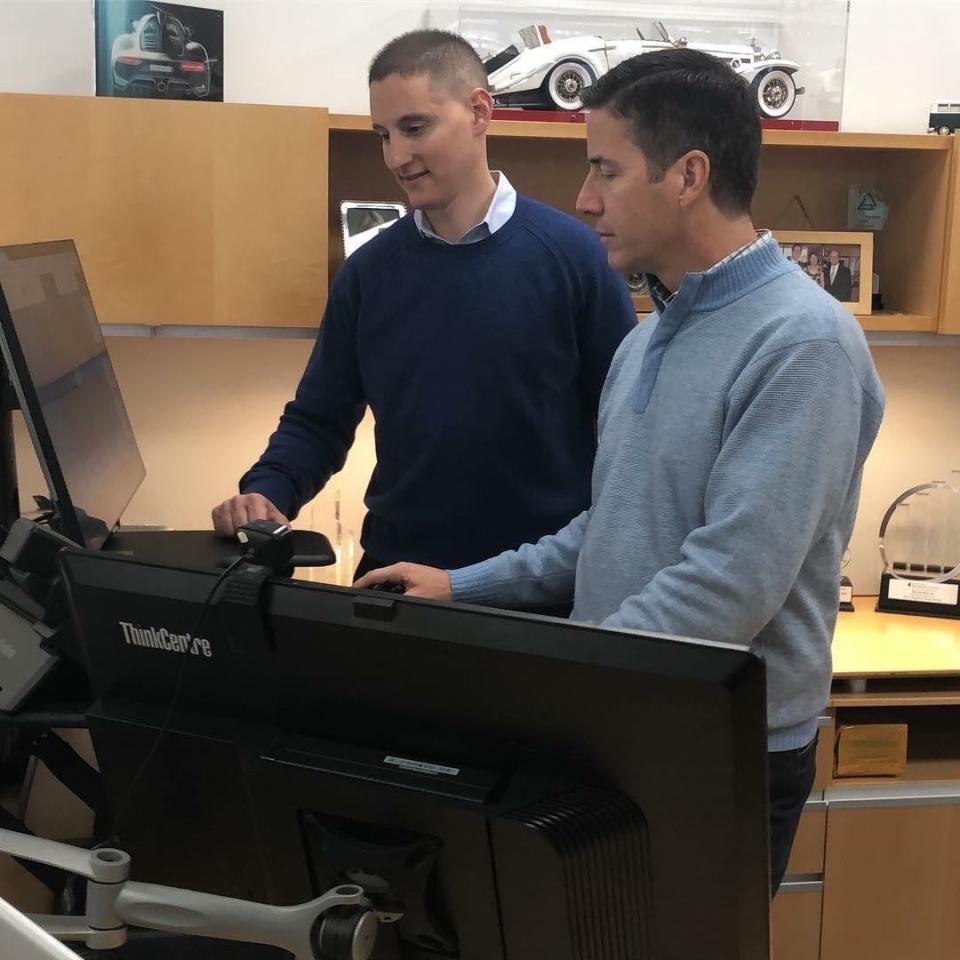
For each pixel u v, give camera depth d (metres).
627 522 1.46
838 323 1.34
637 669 0.74
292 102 2.62
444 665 0.79
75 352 1.87
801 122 2.55
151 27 2.35
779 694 1.43
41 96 2.28
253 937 0.79
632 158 1.41
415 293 2.08
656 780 0.76
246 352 2.74
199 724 0.87
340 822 0.83
